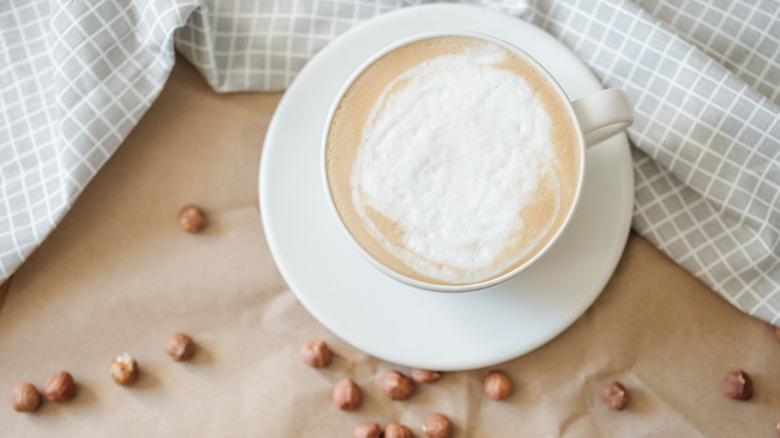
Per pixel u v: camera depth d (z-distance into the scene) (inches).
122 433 24.3
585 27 23.5
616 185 22.5
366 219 21.2
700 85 23.1
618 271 24.0
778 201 23.1
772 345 23.8
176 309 24.5
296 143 22.8
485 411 24.0
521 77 21.3
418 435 24.1
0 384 24.3
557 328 22.5
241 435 24.1
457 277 21.1
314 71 22.7
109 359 24.4
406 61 21.5
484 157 21.2
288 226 22.8
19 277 24.5
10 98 24.2
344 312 22.7
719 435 23.7
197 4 23.2
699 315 23.9
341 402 23.9
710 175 23.3
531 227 21.1
